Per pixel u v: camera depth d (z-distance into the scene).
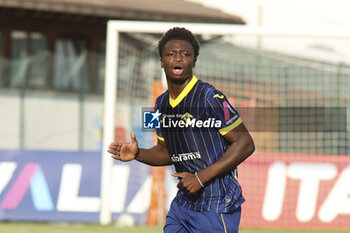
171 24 31.02
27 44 67.75
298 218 32.47
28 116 52.12
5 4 61.81
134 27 31.30
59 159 34.91
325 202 32.53
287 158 32.84
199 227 12.62
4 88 52.12
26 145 51.88
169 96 12.83
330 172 32.72
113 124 31.59
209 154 12.52
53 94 52.81
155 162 13.76
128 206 33.34
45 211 34.06
